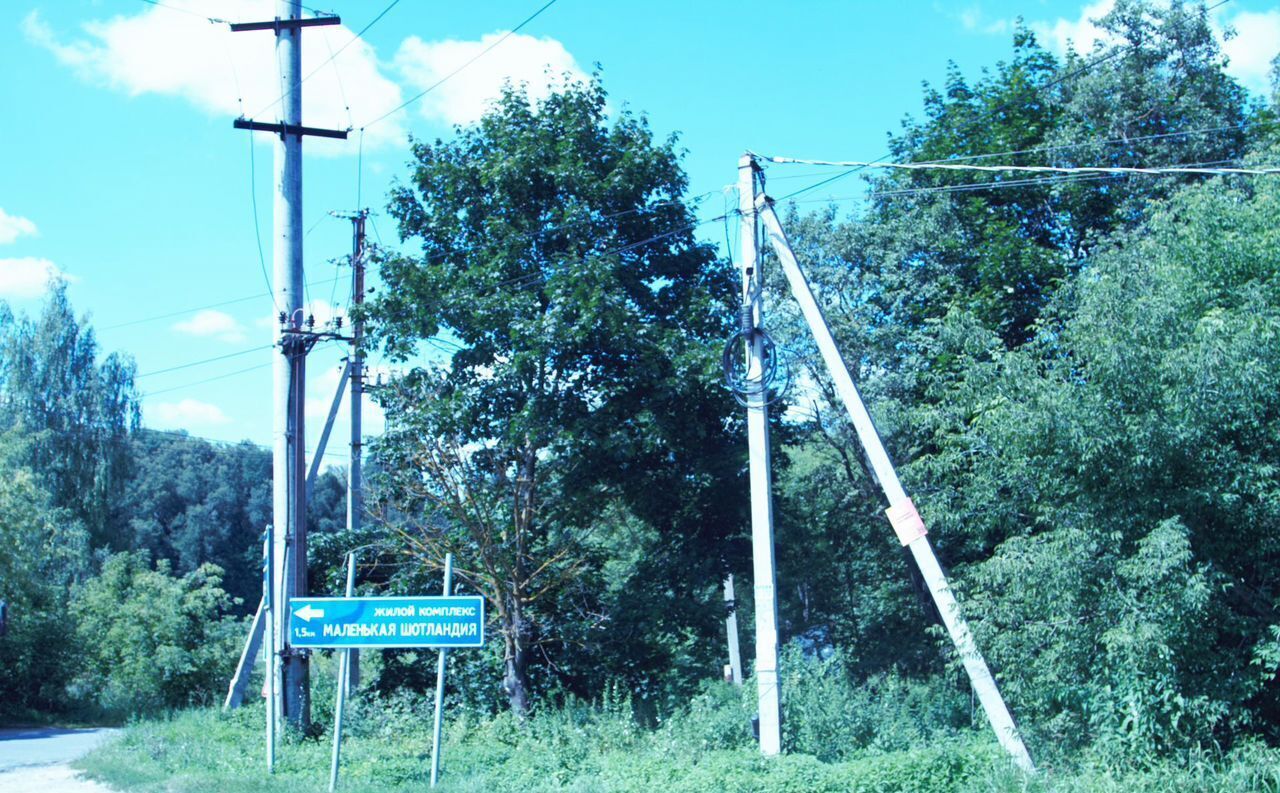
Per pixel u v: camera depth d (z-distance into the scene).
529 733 17.31
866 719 14.65
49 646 31.44
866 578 27.75
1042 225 21.80
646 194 22.19
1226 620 11.66
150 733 18.70
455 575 21.33
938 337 19.97
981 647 12.75
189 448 68.38
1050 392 12.12
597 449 20.53
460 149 22.80
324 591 23.47
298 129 19.69
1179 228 13.74
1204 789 10.61
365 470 26.56
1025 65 23.59
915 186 22.69
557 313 19.91
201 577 35.94
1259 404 11.61
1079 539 11.78
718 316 22.16
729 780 11.70
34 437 40.47
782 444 23.78
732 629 29.33
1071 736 12.43
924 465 15.38
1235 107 22.91
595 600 22.25
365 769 13.72
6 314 46.69
